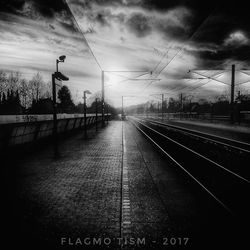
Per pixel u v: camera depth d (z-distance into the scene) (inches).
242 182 279.9
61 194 215.6
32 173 289.4
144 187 243.0
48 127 594.9
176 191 231.1
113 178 269.3
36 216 169.8
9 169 309.7
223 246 135.9
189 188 240.7
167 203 199.5
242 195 239.5
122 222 161.6
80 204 192.4
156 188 239.6
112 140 641.0
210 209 187.2
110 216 170.9
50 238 141.1
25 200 200.2
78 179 264.5
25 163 346.3
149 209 185.2
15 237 141.9
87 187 236.2
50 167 322.0
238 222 165.5
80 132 900.0
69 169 311.1
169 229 153.6
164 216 172.9
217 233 149.7
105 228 153.4
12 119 393.4
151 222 162.7
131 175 291.4
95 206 188.7
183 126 1316.4
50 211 178.4
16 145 428.1
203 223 162.7
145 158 400.2
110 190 227.6
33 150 466.0
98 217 169.2
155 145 552.7
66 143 576.4
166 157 408.8
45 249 130.0
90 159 378.6
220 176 309.7
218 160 422.6
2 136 375.9
